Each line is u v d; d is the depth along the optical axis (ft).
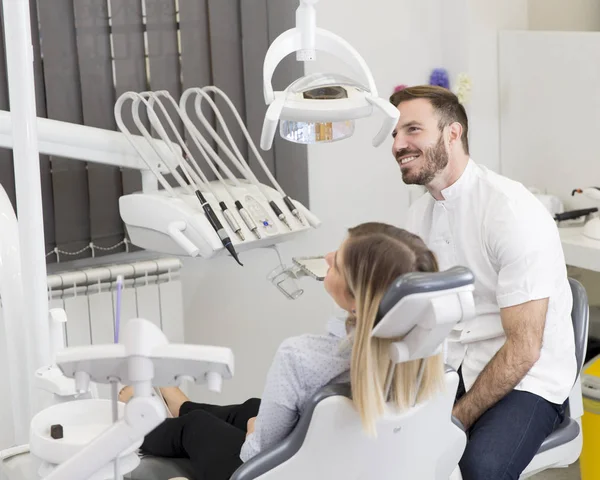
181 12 9.16
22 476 5.83
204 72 9.41
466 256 7.27
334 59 10.22
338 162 10.55
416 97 7.32
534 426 6.68
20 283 6.63
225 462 6.13
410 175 7.37
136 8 8.92
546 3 11.19
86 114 8.82
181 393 7.72
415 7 10.71
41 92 8.59
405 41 10.74
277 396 5.23
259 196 8.07
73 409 5.38
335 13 10.27
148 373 4.36
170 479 6.07
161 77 9.18
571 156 10.39
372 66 10.60
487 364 6.85
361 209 10.84
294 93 6.19
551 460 6.94
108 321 9.02
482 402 6.72
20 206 6.26
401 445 5.13
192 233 7.47
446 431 5.33
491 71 10.94
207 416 6.59
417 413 5.05
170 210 7.50
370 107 6.27
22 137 6.15
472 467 6.39
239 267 10.20
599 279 11.33
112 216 9.11
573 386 7.27
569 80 10.26
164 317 9.30
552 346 6.96
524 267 6.79
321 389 4.94
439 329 4.53
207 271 10.04
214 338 10.25
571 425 7.08
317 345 5.25
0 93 8.38
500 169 11.28
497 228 6.99
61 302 8.76
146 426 4.45
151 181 7.94
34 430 5.15
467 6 10.61
